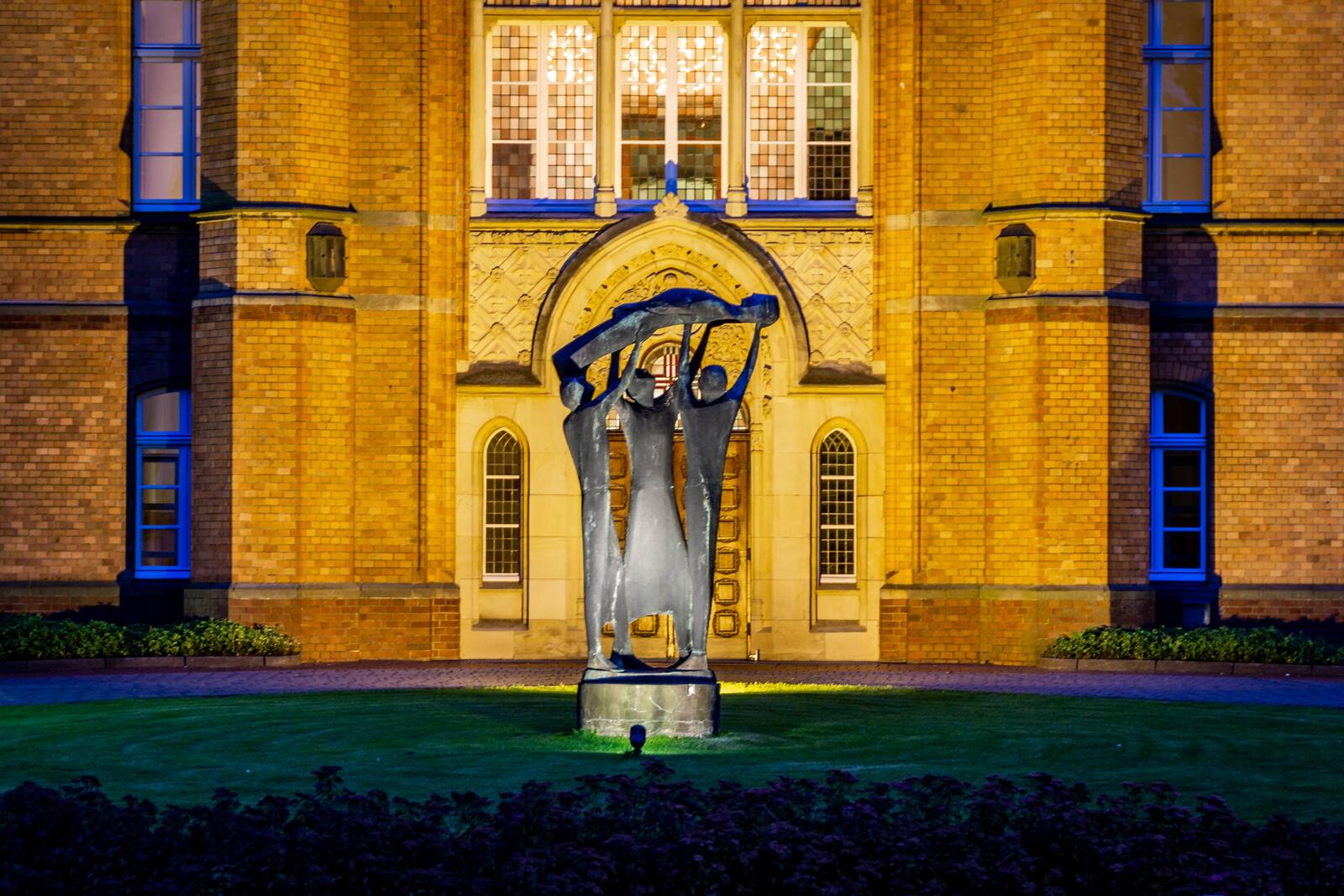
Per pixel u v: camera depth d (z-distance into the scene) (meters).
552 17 28.80
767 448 28.52
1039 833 11.75
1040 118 27.52
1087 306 27.27
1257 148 28.97
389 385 28.12
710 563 18.11
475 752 16.94
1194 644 26.23
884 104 28.41
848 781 13.02
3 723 19.09
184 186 28.98
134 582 28.61
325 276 27.47
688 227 28.59
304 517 27.41
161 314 28.64
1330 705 21.67
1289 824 12.23
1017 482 27.53
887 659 28.00
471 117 28.69
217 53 27.64
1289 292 28.86
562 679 24.66
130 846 11.37
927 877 11.19
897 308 28.28
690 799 12.47
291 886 10.82
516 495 28.59
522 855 11.25
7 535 28.62
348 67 28.14
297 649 26.91
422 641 27.98
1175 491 29.06
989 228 28.03
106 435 28.66
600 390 28.81
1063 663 26.53
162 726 18.88
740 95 28.72
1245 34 28.97
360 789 15.02
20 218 28.56
